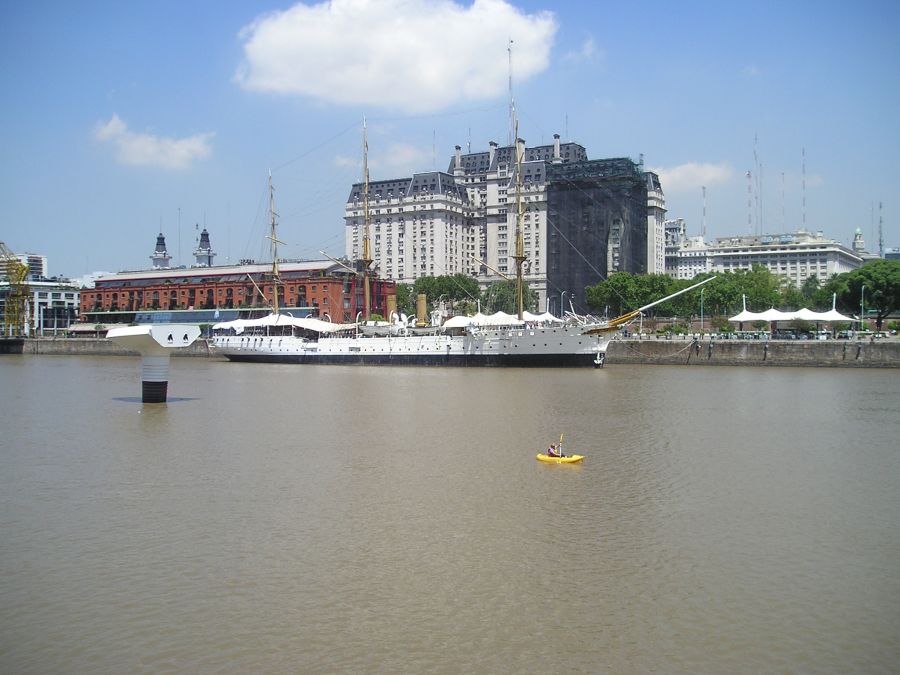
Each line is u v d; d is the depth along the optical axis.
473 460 52.59
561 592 29.58
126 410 80.19
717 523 38.12
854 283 179.50
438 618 27.39
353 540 35.53
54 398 92.25
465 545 34.75
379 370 142.75
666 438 61.22
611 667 24.17
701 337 160.50
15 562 32.94
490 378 119.56
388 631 26.44
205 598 29.14
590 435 62.50
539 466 50.66
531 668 24.06
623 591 29.73
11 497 43.47
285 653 24.98
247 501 42.28
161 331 83.06
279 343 167.62
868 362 137.62
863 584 30.58
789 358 142.75
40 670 23.97
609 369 139.12
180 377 126.56
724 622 27.20
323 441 60.34
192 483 46.50
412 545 34.78
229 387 106.69
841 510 40.53
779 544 35.09
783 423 69.38
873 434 63.72
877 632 26.55
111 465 51.91
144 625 26.95
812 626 26.95
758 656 24.89
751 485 45.72
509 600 28.88
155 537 36.16
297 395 94.62
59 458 54.41
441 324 184.00
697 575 31.34
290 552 33.97
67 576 31.36
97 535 36.50
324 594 29.44
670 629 26.66
